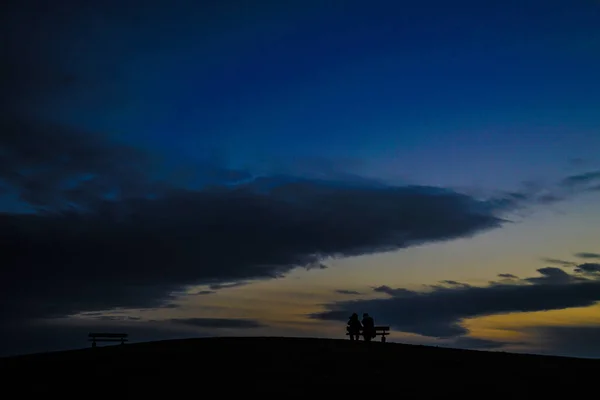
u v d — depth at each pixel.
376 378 20.28
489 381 19.98
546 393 18.59
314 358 23.55
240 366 21.95
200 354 24.11
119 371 21.12
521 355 24.89
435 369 21.73
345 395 18.20
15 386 19.12
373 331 31.12
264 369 21.50
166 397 17.91
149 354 24.08
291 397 17.95
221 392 18.45
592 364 22.78
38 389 18.77
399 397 18.05
